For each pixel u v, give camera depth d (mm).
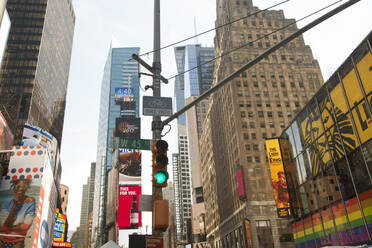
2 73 111688
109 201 158375
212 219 123688
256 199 78688
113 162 142750
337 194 25844
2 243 21703
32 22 125938
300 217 32625
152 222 8406
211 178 125938
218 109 111125
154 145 9570
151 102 10180
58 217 96688
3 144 28312
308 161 30672
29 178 23891
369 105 22172
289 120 91375
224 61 104375
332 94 26484
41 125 118438
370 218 21859
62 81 153000
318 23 8547
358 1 8164
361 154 22891
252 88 94562
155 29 11586
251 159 84312
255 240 73875
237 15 107125
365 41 22531
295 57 101875
